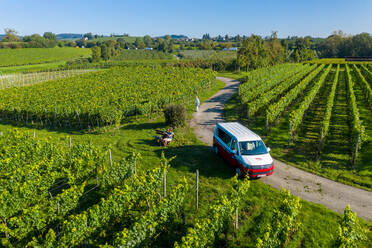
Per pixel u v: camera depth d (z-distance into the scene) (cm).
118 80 4547
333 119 2241
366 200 1048
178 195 860
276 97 2961
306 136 1838
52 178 1084
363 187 1148
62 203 884
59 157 1298
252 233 834
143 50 15912
